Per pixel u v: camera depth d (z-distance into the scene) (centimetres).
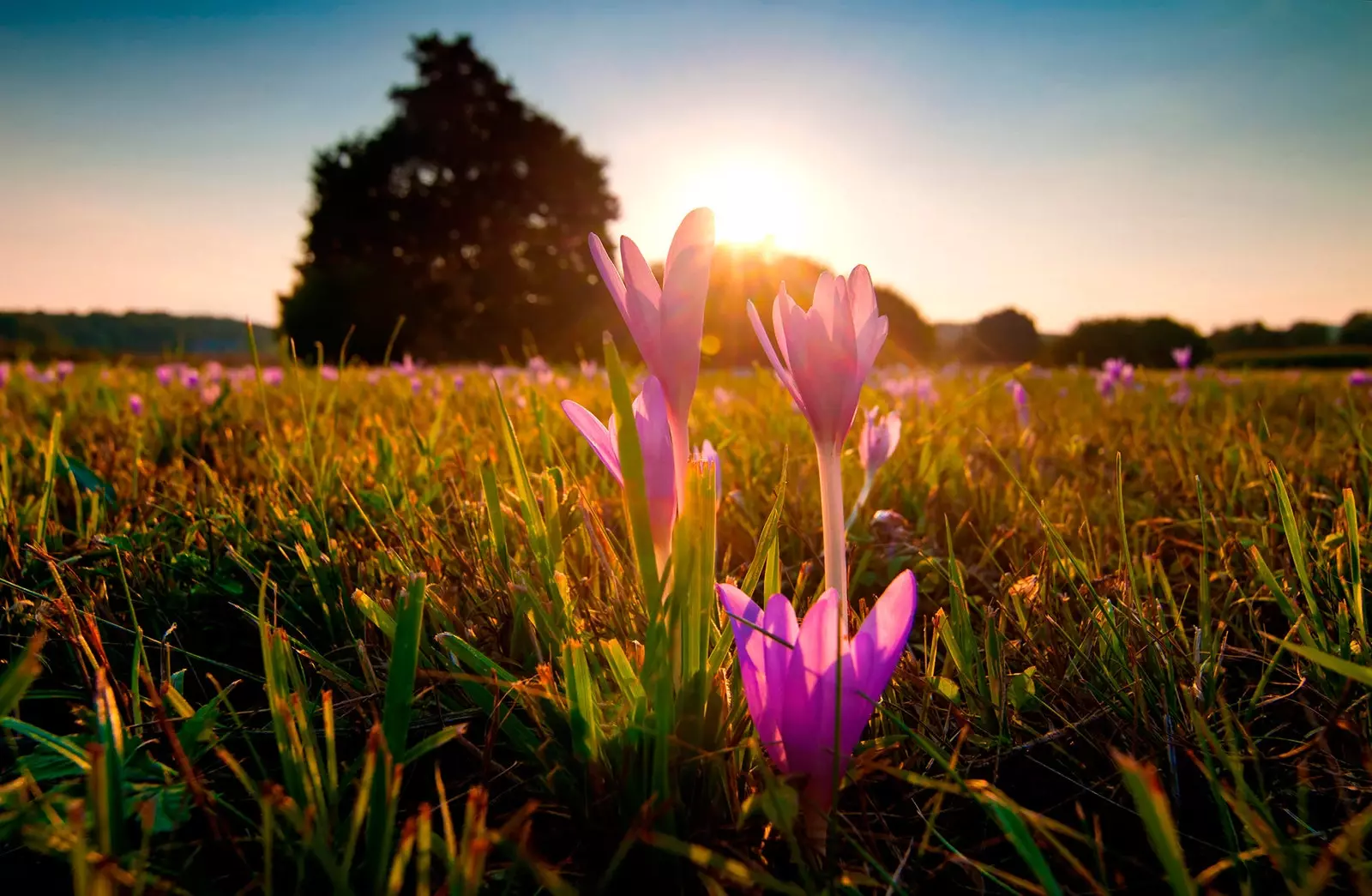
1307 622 34
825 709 23
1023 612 37
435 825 27
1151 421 104
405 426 98
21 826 22
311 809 21
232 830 27
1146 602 39
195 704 36
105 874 19
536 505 33
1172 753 28
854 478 66
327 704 24
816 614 22
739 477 67
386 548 47
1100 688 33
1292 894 20
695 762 25
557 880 19
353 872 23
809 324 23
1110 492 62
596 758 25
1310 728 31
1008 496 62
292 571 47
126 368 206
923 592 48
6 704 20
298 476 58
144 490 60
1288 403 141
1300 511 42
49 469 48
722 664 30
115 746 23
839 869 23
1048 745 32
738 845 24
